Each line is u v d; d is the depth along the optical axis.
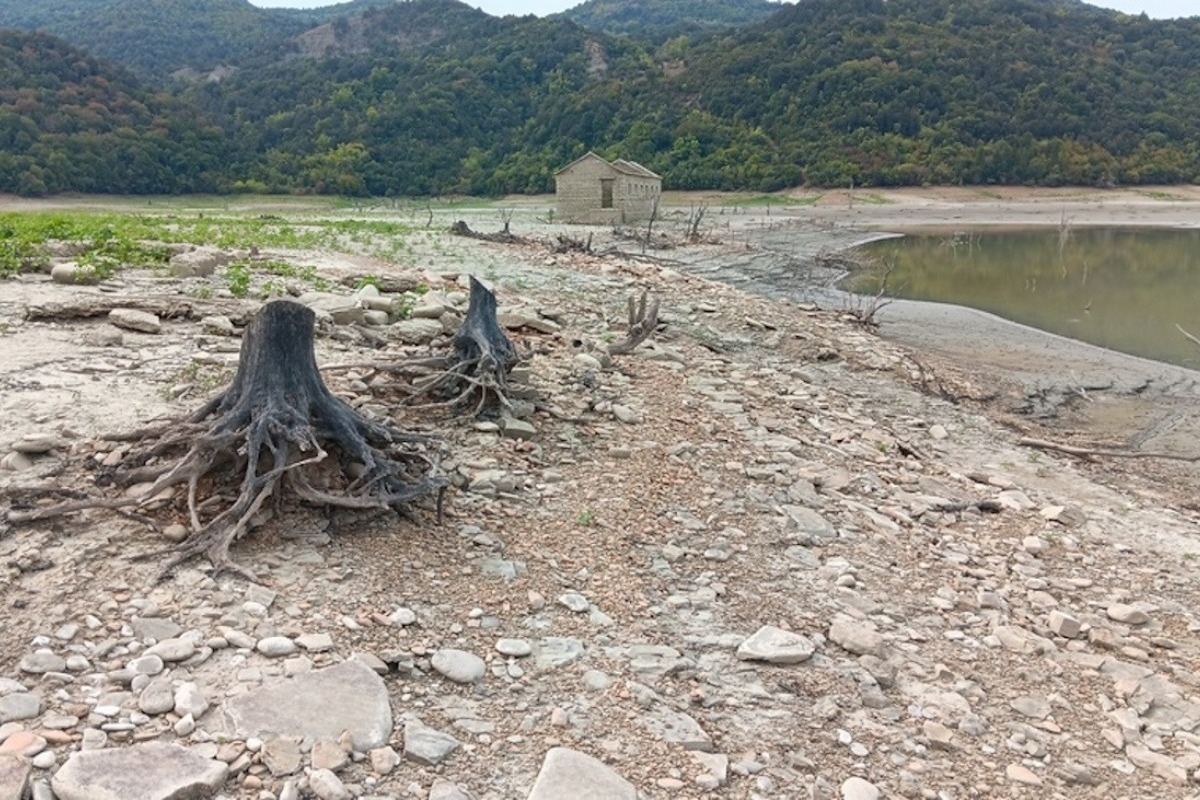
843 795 4.50
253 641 4.73
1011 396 15.39
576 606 5.82
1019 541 8.51
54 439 6.16
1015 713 5.62
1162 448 12.95
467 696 4.77
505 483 7.32
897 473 9.88
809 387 13.15
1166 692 6.05
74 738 3.88
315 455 6.09
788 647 5.71
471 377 8.70
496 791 4.10
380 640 5.02
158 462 6.01
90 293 10.91
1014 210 71.56
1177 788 5.04
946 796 4.68
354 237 25.44
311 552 5.66
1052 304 25.84
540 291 16.94
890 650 6.07
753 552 7.18
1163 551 8.70
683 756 4.55
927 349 18.91
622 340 13.10
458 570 5.96
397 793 3.95
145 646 4.55
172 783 3.62
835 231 53.47
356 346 9.94
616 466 8.36
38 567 4.99
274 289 12.05
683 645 5.68
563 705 4.82
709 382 11.93
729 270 31.69
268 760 3.93
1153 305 25.78
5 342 8.47
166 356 8.48
